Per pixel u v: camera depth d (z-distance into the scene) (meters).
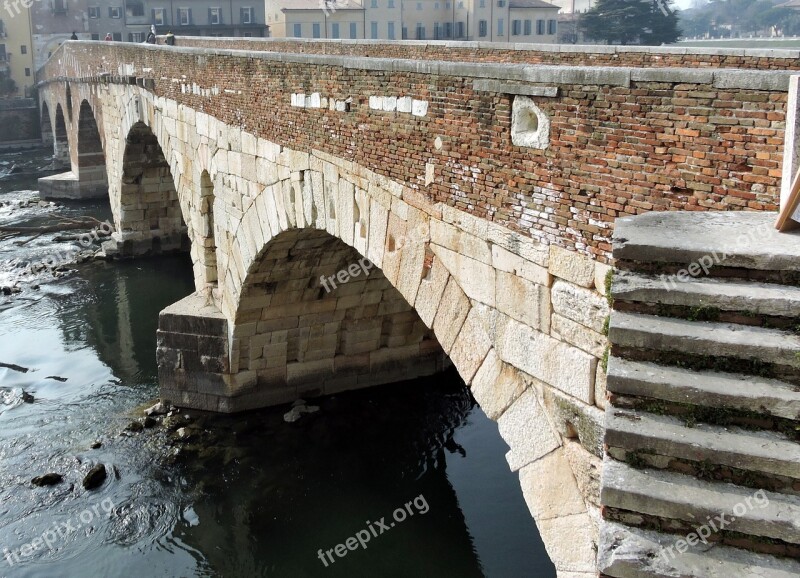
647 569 5.48
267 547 16.55
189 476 18.72
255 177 17.84
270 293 19.81
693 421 5.90
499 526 17.03
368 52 24.41
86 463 19.12
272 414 21.20
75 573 15.60
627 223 6.98
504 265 10.25
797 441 5.61
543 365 9.81
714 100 7.45
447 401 21.95
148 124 27.52
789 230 6.57
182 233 37.06
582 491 9.40
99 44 36.50
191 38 37.22
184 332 21.02
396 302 21.38
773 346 5.77
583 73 8.59
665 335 6.07
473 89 10.30
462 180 10.82
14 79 74.31
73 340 27.03
